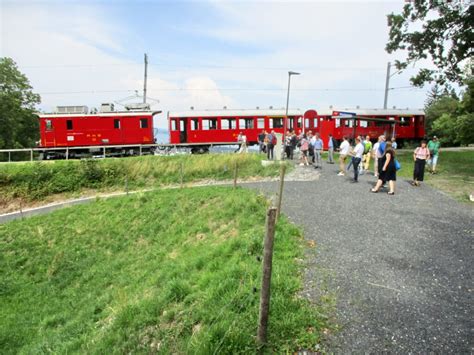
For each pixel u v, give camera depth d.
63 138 24.50
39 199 18.78
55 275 9.90
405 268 5.21
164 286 5.75
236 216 9.37
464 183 12.62
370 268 5.19
